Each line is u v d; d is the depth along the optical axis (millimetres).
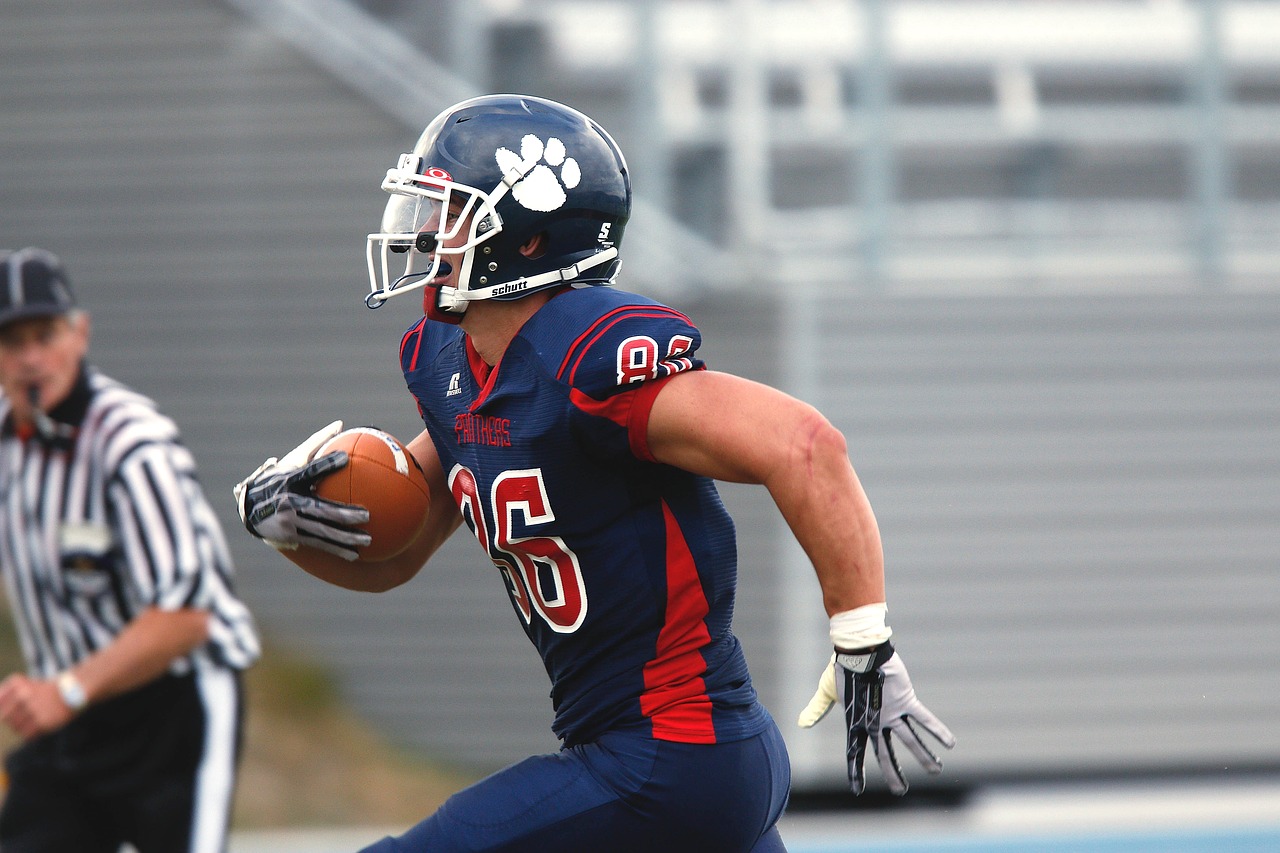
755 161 27469
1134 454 27891
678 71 27625
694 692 8344
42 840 12375
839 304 27547
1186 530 27672
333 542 9289
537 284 8469
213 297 27594
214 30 27953
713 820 8359
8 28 27875
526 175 8414
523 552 8398
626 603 8273
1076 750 26906
